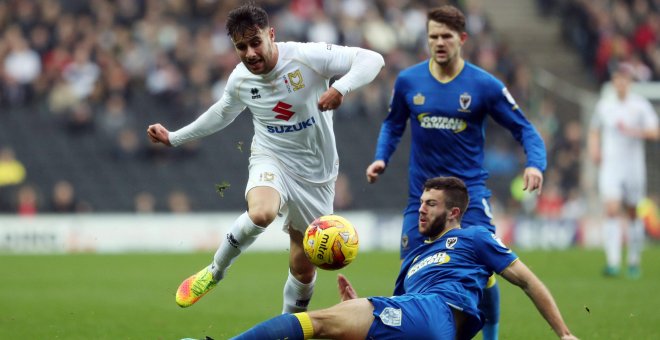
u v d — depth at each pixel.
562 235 83.75
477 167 31.69
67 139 91.62
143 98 93.50
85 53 93.31
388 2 102.31
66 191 84.12
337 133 94.81
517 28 116.12
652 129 56.69
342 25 96.75
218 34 96.44
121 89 92.62
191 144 92.38
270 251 79.12
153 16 96.06
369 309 23.95
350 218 81.50
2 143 91.19
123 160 90.88
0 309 41.50
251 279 55.84
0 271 60.66
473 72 31.30
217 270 28.34
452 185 26.22
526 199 88.94
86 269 62.03
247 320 38.03
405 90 32.00
